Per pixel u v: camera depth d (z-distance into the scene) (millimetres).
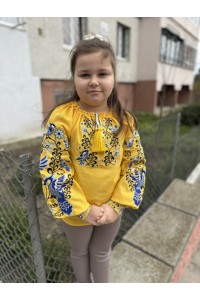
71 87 1142
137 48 10320
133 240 1911
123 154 1146
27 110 5973
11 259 1478
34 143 5605
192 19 12766
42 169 967
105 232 1229
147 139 2588
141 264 1695
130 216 2336
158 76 10766
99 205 1117
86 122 1005
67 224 1163
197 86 12477
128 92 10258
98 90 952
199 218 2314
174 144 3150
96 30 4730
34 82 6117
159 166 3021
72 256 1335
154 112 10836
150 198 2664
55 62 6516
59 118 969
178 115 3014
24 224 1319
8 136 5691
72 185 989
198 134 4676
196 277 1935
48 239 1843
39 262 1314
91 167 1035
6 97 5590
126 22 8953
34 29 5809
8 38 5359
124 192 1111
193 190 2727
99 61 929
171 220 2172
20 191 1263
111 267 1671
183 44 12820
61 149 968
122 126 1082
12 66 5590
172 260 1725
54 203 965
